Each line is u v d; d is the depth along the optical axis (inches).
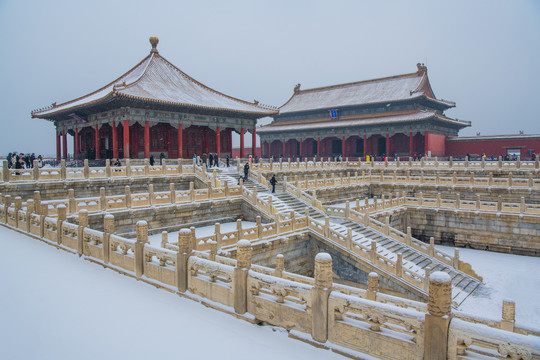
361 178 2193.7
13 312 467.2
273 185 1641.2
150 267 581.9
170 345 383.6
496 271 1419.8
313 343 382.3
